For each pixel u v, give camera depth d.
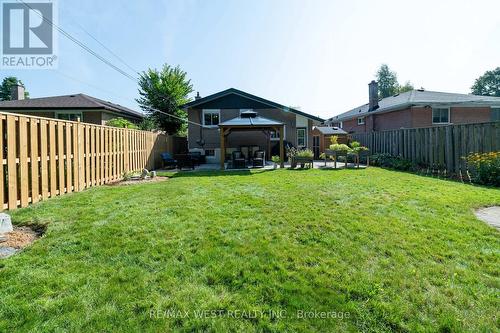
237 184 7.65
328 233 3.65
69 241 3.34
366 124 22.95
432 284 2.48
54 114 17.38
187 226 3.91
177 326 1.97
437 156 10.39
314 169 12.00
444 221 4.12
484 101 17.19
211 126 17.64
